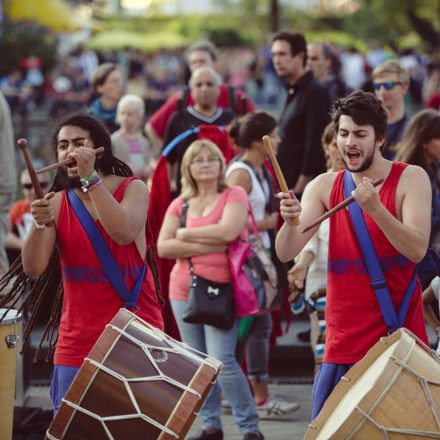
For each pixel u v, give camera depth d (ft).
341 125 26.96
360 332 27.22
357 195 25.94
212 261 36.42
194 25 348.79
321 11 373.81
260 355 41.19
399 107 44.37
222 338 36.06
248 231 37.88
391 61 44.24
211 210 37.06
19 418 36.45
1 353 29.37
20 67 164.55
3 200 45.03
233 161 41.32
